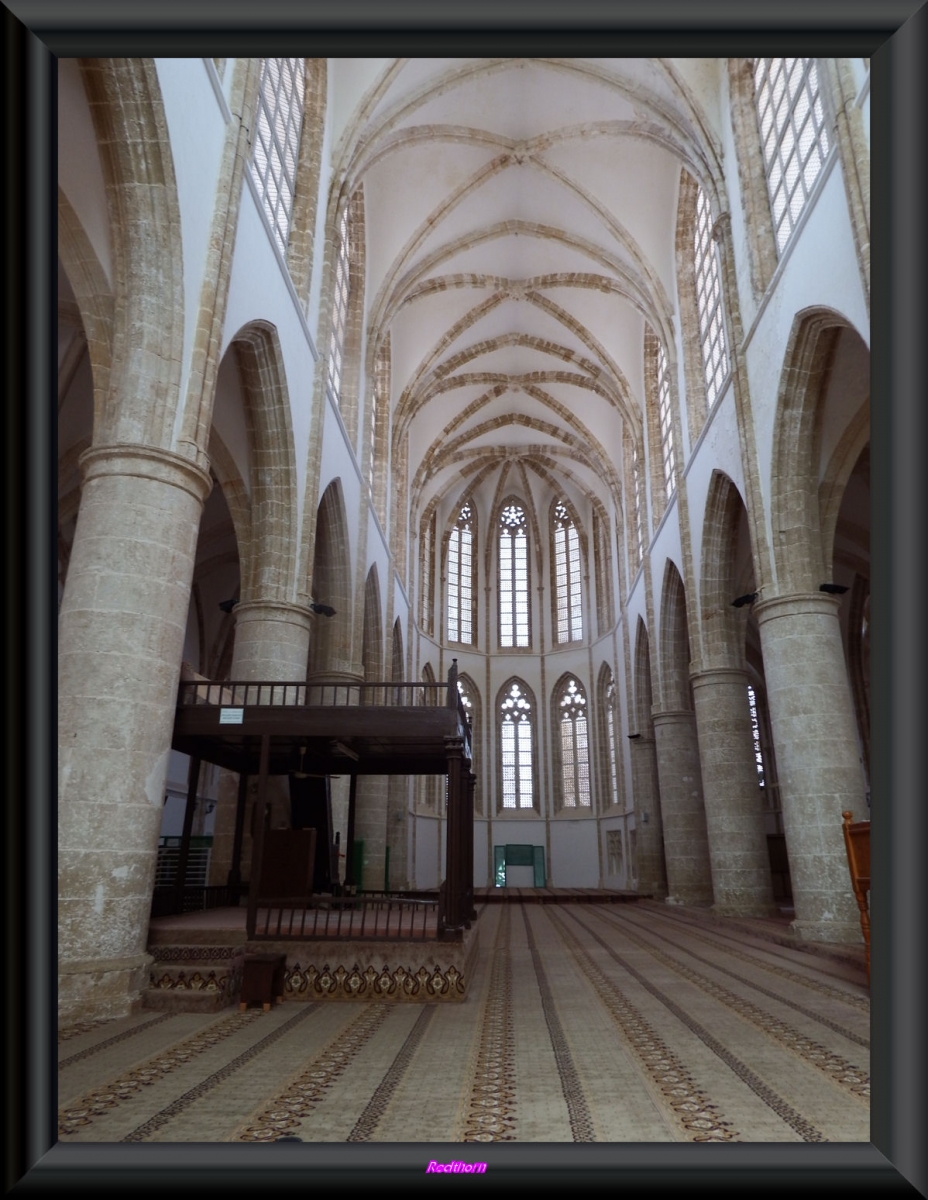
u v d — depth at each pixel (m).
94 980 7.91
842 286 12.66
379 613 26.64
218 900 13.28
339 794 18.34
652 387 28.30
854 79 11.95
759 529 16.16
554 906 25.83
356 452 22.36
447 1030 7.42
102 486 9.33
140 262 10.04
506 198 25.36
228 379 16.02
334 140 18.95
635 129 21.52
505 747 40.94
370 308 24.34
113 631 8.80
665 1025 7.61
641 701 31.03
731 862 18.95
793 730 14.49
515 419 37.22
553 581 42.72
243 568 15.55
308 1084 5.65
